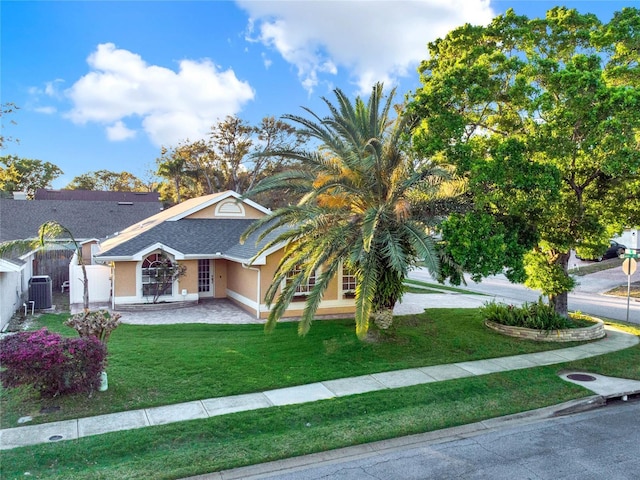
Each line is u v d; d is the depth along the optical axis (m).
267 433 7.93
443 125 11.90
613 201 13.52
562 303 15.44
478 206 11.91
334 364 11.44
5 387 8.62
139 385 9.66
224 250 19.39
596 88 11.00
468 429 8.37
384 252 12.20
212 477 6.46
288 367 11.11
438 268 10.84
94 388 9.16
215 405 8.88
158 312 17.67
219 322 15.92
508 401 9.55
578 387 10.38
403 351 12.62
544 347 13.42
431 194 12.96
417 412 8.82
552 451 7.40
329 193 13.08
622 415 9.12
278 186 13.11
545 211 12.35
